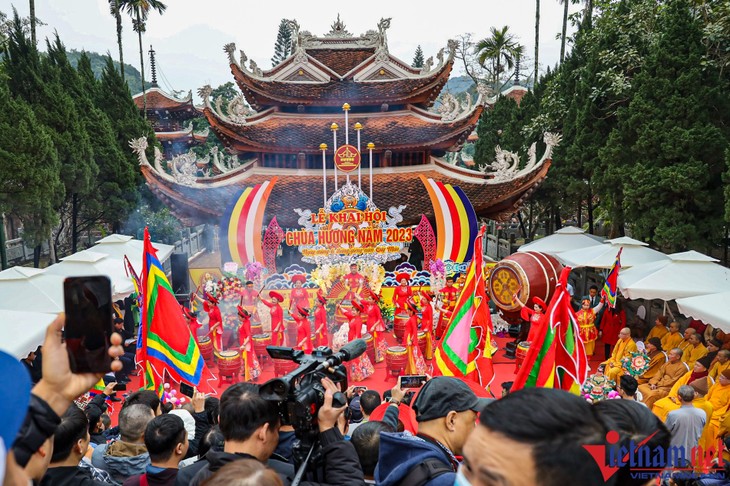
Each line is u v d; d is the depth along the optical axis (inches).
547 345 296.2
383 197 971.3
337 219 750.5
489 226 1647.4
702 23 804.6
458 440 121.9
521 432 57.1
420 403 125.0
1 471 43.8
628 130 810.2
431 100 1121.4
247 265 773.9
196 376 394.9
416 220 940.0
